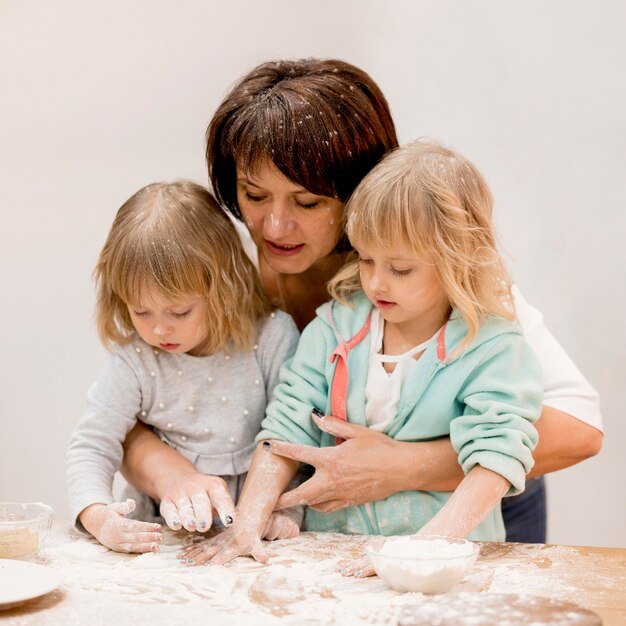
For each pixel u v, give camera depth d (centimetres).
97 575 124
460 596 107
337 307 156
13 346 269
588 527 243
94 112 260
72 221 265
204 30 253
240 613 110
